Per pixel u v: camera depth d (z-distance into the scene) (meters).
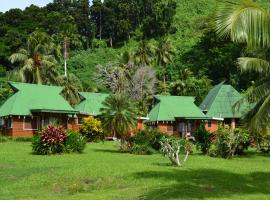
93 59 115.12
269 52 16.78
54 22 118.56
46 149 28.70
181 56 108.56
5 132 47.34
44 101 48.56
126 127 32.88
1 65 99.19
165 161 26.03
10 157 26.14
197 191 16.25
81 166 22.00
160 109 57.00
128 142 33.44
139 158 27.88
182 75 94.50
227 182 18.55
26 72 58.03
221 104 60.22
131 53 95.25
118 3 137.88
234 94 61.22
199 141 34.56
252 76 84.25
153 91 82.38
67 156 27.75
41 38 59.69
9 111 45.97
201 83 86.56
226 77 93.81
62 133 29.52
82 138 31.38
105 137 46.22
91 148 35.75
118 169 21.09
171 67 101.50
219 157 31.45
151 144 33.31
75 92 62.09
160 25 130.38
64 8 134.00
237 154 33.66
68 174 19.42
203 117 56.53
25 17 116.38
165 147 24.38
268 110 16.48
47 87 50.44
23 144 38.44
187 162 25.84
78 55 116.94
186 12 138.25
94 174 19.48
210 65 96.88
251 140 36.22
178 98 59.12
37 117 47.47
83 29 131.62
